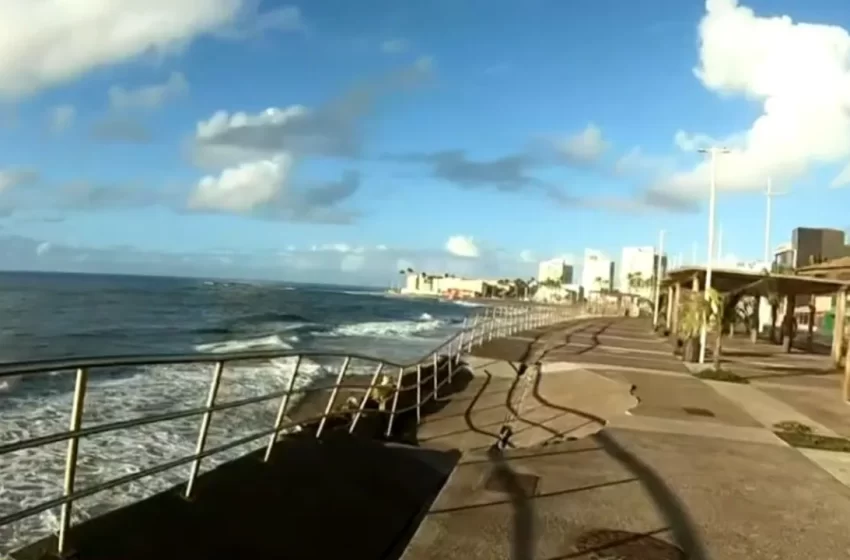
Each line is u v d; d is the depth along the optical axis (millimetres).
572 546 5895
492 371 23375
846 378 18688
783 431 12805
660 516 6879
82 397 4449
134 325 49969
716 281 33156
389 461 9367
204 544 5559
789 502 7719
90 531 4984
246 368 24938
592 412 15836
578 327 53094
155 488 10086
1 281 134250
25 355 31156
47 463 10961
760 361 31094
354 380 22500
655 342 41250
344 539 6906
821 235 71562
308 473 7660
